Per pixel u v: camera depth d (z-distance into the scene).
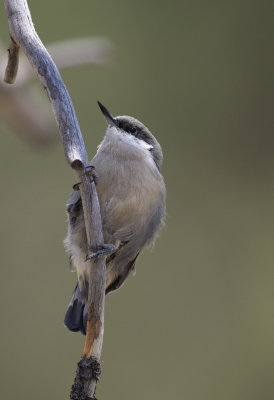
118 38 13.77
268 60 13.58
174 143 13.70
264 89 13.56
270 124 13.56
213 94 13.72
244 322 12.96
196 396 12.17
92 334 5.11
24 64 8.76
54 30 13.62
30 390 12.02
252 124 13.63
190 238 13.51
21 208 13.34
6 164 13.46
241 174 13.67
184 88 13.74
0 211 13.28
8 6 5.06
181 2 13.84
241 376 12.57
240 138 13.67
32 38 4.99
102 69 13.56
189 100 13.74
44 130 9.74
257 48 13.62
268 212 13.53
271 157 13.54
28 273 12.91
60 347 12.31
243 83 13.63
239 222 13.54
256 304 13.01
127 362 12.36
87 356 5.09
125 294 12.95
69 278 12.88
